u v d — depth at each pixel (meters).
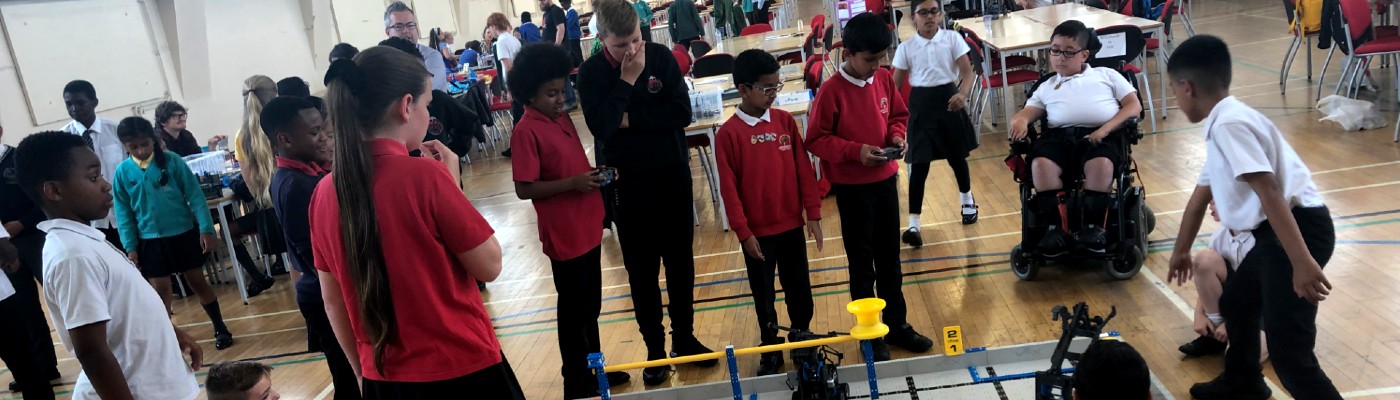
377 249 1.68
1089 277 4.04
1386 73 7.43
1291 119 6.39
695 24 11.16
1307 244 2.31
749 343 3.81
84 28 8.27
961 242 4.78
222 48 10.07
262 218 4.70
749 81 3.11
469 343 1.80
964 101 4.80
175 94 9.42
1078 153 3.94
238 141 4.26
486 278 1.80
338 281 1.86
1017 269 4.12
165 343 2.44
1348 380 2.91
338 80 1.66
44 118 7.85
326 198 1.76
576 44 11.42
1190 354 3.18
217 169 5.96
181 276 5.89
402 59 1.72
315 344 3.03
